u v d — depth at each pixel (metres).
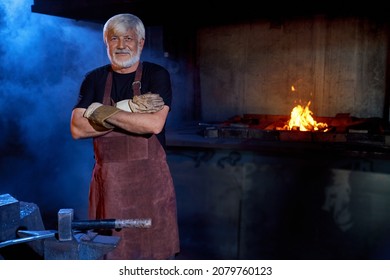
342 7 4.04
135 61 2.23
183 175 3.61
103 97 2.25
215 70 5.07
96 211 2.35
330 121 4.37
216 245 3.54
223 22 4.91
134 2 3.62
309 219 3.21
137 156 2.24
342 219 3.11
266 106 4.86
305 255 3.25
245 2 3.71
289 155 3.22
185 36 5.07
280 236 3.31
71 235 1.40
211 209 3.53
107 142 2.23
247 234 3.42
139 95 2.20
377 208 2.99
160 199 2.31
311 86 4.61
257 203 3.36
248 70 4.90
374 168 2.97
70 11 4.09
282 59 4.71
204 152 3.51
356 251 3.09
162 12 4.15
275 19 4.66
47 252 1.40
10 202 1.52
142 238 2.28
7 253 1.53
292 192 3.24
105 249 1.42
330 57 4.49
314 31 4.52
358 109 4.44
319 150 3.09
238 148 3.32
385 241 2.99
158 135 2.31
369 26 4.29
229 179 3.43
